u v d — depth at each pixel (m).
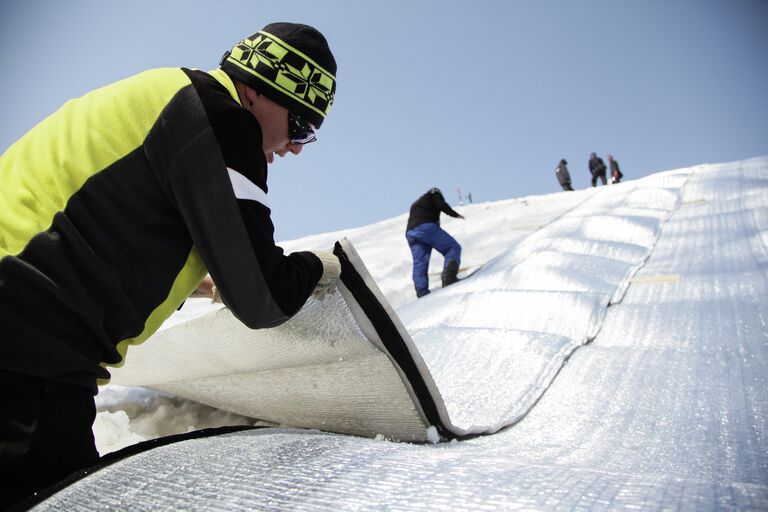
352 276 1.39
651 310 2.82
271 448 1.14
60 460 1.03
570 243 4.52
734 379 1.85
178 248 1.14
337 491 0.86
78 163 1.05
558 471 0.91
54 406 1.03
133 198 1.07
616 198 6.83
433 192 5.46
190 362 2.11
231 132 1.10
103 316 1.07
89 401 1.11
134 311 1.11
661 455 1.40
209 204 1.08
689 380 1.91
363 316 1.40
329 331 1.45
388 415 1.57
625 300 3.09
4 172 1.10
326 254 1.36
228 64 1.28
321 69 1.31
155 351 2.21
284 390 1.83
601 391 1.93
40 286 0.98
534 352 2.32
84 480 1.02
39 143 1.10
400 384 1.47
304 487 0.89
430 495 0.81
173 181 1.08
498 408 1.84
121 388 3.11
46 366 1.00
